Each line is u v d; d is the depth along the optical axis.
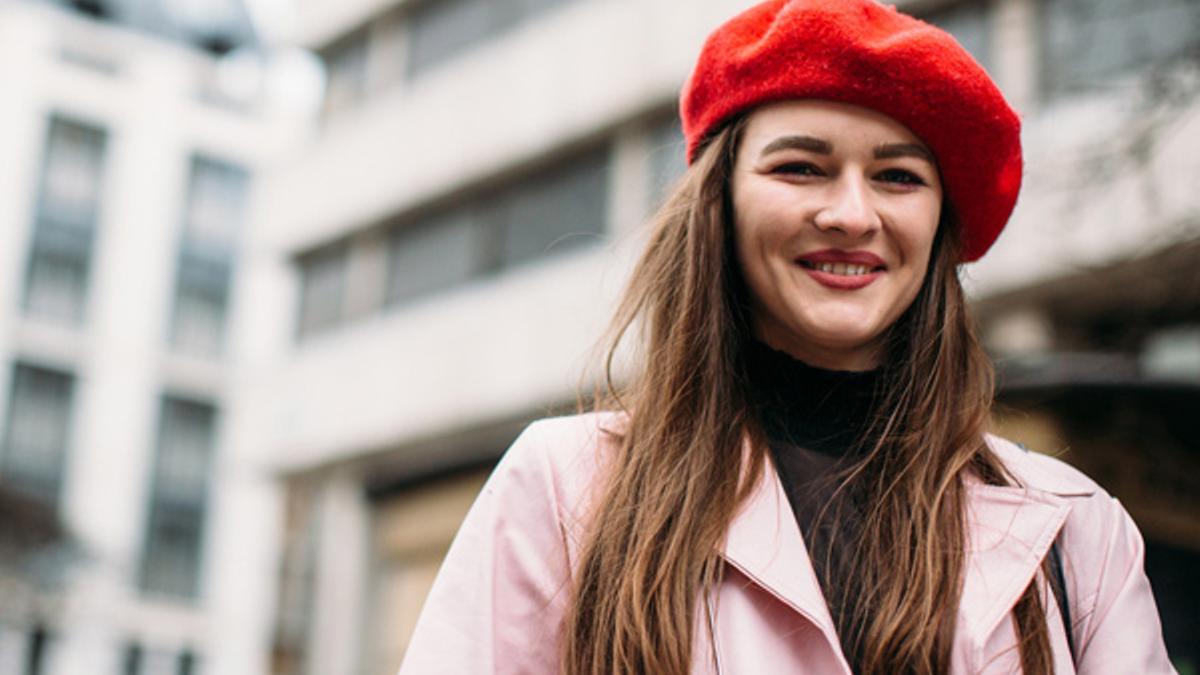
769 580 1.72
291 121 32.53
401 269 14.52
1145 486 6.96
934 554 1.75
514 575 1.83
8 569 20.17
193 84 32.19
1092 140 6.43
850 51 1.82
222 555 29.42
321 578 14.23
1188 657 6.90
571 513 1.85
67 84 30.84
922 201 1.88
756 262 1.89
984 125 1.87
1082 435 6.87
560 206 12.98
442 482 13.45
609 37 12.60
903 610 1.71
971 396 1.91
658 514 1.78
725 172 1.95
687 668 1.69
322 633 13.96
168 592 29.05
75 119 30.81
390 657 13.45
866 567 1.79
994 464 1.89
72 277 30.12
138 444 29.75
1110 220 7.14
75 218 30.39
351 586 13.92
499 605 1.82
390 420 13.77
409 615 13.39
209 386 30.70
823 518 1.85
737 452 1.83
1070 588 1.81
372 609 13.82
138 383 30.06
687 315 1.92
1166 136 6.24
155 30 32.41
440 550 13.25
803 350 1.95
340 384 14.45
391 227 14.78
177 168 31.56
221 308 31.30
